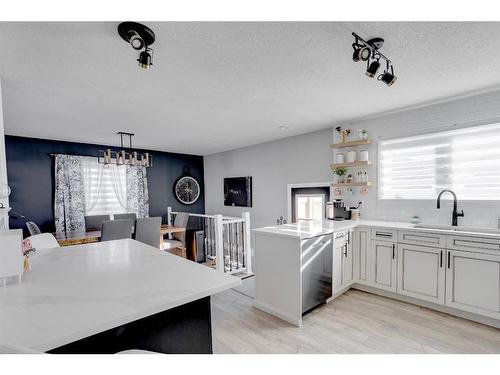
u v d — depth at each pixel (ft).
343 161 11.76
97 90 7.45
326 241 8.43
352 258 9.86
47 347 2.26
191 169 20.93
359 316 7.93
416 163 10.11
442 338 6.67
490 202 8.36
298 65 6.23
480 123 8.49
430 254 8.08
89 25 4.49
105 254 5.37
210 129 12.59
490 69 6.63
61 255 5.29
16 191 13.29
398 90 8.00
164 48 5.36
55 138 13.93
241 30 4.79
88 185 15.49
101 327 2.59
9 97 7.79
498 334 6.82
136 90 7.52
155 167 18.88
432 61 6.18
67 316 2.71
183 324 3.57
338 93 8.13
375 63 5.41
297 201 14.49
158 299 3.12
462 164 9.03
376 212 11.13
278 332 7.13
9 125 11.05
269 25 4.66
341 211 11.37
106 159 12.00
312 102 8.93
